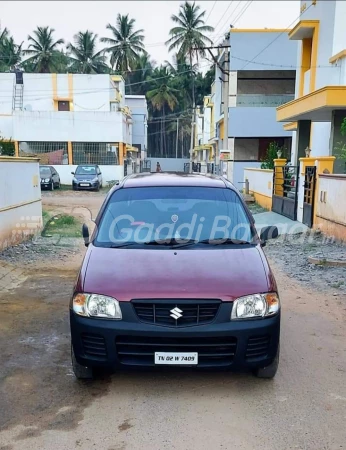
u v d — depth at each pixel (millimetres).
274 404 3379
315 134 15984
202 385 3654
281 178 14484
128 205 4605
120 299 3311
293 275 7246
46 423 3121
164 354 3264
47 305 5695
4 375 3816
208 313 3297
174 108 61344
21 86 33938
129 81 62875
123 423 3125
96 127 30000
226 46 25547
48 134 29766
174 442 2916
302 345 4488
